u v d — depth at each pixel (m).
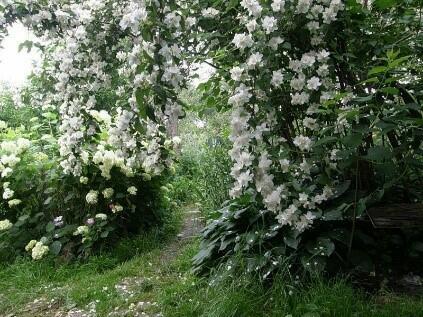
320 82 2.33
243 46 2.23
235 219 3.10
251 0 2.19
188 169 7.46
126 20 2.21
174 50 2.26
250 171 2.24
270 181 2.18
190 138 8.10
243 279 2.61
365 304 2.34
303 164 2.34
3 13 2.61
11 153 4.39
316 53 2.34
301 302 2.38
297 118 2.58
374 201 2.64
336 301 2.28
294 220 2.37
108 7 2.76
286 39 2.46
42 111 6.68
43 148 4.86
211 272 2.94
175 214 5.43
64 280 3.55
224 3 2.66
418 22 2.80
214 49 2.78
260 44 2.22
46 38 2.83
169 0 2.31
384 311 2.22
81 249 3.97
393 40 2.62
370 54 2.63
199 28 2.77
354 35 2.54
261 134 2.23
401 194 2.85
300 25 2.39
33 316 2.90
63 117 3.09
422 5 2.77
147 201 4.68
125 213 4.43
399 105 2.24
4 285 3.47
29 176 4.29
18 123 6.85
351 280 2.58
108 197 4.16
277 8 2.16
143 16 2.15
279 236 2.84
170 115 2.45
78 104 2.92
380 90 2.08
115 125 2.78
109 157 4.10
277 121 2.51
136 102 2.28
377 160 2.38
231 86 2.70
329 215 2.54
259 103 2.35
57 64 2.94
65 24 2.75
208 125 5.69
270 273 2.68
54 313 2.91
